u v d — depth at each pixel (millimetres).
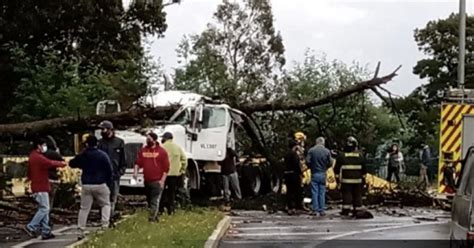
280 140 27609
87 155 15758
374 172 35094
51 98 29688
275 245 15672
